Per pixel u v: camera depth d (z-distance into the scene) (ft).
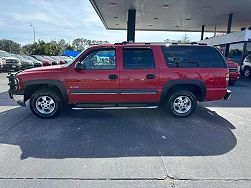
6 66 61.21
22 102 18.01
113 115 19.12
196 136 14.70
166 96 18.22
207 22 68.13
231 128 16.37
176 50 17.79
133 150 12.50
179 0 43.78
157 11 53.26
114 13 55.83
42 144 13.15
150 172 10.24
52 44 193.36
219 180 9.65
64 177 9.78
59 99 17.85
